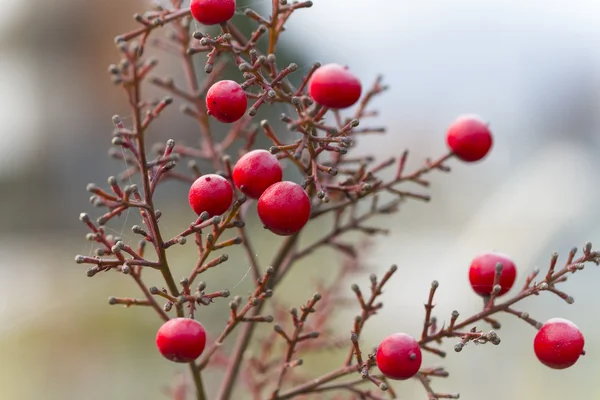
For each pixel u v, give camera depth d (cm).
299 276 882
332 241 382
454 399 273
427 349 278
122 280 1031
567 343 266
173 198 1218
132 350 896
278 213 243
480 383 711
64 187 1359
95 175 1368
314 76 281
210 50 281
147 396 817
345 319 746
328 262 898
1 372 849
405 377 258
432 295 275
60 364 873
